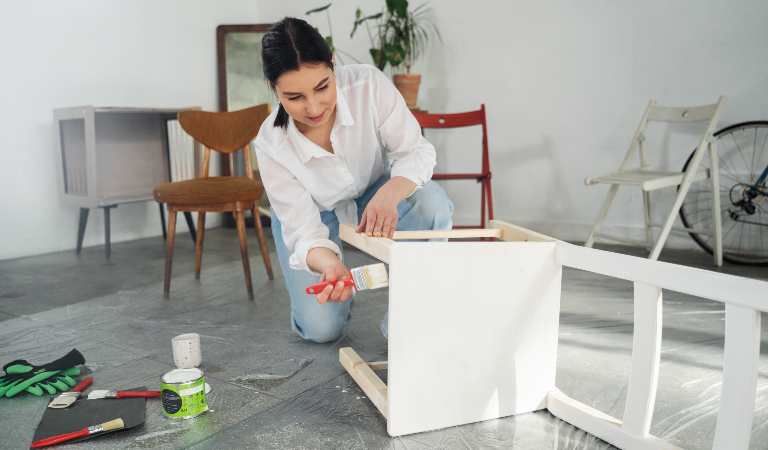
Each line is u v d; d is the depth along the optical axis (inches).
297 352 62.7
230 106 154.5
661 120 106.8
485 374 45.3
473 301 43.8
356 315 76.0
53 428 45.2
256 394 51.9
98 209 131.4
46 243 123.0
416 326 42.5
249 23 161.8
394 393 42.9
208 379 55.6
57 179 122.3
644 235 118.3
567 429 44.6
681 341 64.3
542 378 47.4
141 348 65.1
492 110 132.8
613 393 51.1
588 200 124.3
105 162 126.6
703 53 109.0
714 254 102.7
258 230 94.9
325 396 51.1
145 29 137.6
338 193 55.1
